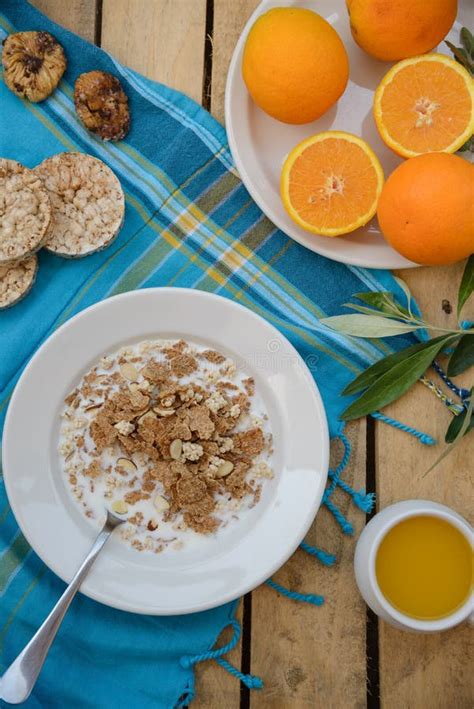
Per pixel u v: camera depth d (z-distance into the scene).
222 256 0.76
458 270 0.76
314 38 0.67
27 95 0.74
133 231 0.76
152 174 0.75
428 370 0.76
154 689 0.73
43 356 0.71
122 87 0.74
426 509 0.69
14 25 0.74
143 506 0.73
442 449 0.76
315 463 0.72
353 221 0.72
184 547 0.72
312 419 0.72
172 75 0.76
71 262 0.75
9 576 0.73
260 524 0.72
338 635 0.74
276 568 0.71
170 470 0.72
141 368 0.74
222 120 0.76
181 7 0.76
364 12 0.68
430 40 0.69
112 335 0.72
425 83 0.70
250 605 0.75
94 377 0.73
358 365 0.76
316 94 0.68
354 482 0.75
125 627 0.73
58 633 0.73
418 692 0.74
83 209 0.73
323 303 0.76
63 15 0.76
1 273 0.73
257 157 0.74
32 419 0.71
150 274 0.76
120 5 0.76
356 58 0.75
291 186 0.71
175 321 0.73
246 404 0.74
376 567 0.71
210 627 0.73
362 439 0.76
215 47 0.76
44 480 0.71
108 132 0.74
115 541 0.72
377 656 0.75
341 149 0.71
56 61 0.73
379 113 0.71
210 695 0.74
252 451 0.73
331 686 0.74
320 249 0.74
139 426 0.73
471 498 0.75
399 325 0.71
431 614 0.70
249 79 0.69
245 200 0.76
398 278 0.75
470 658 0.74
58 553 0.71
